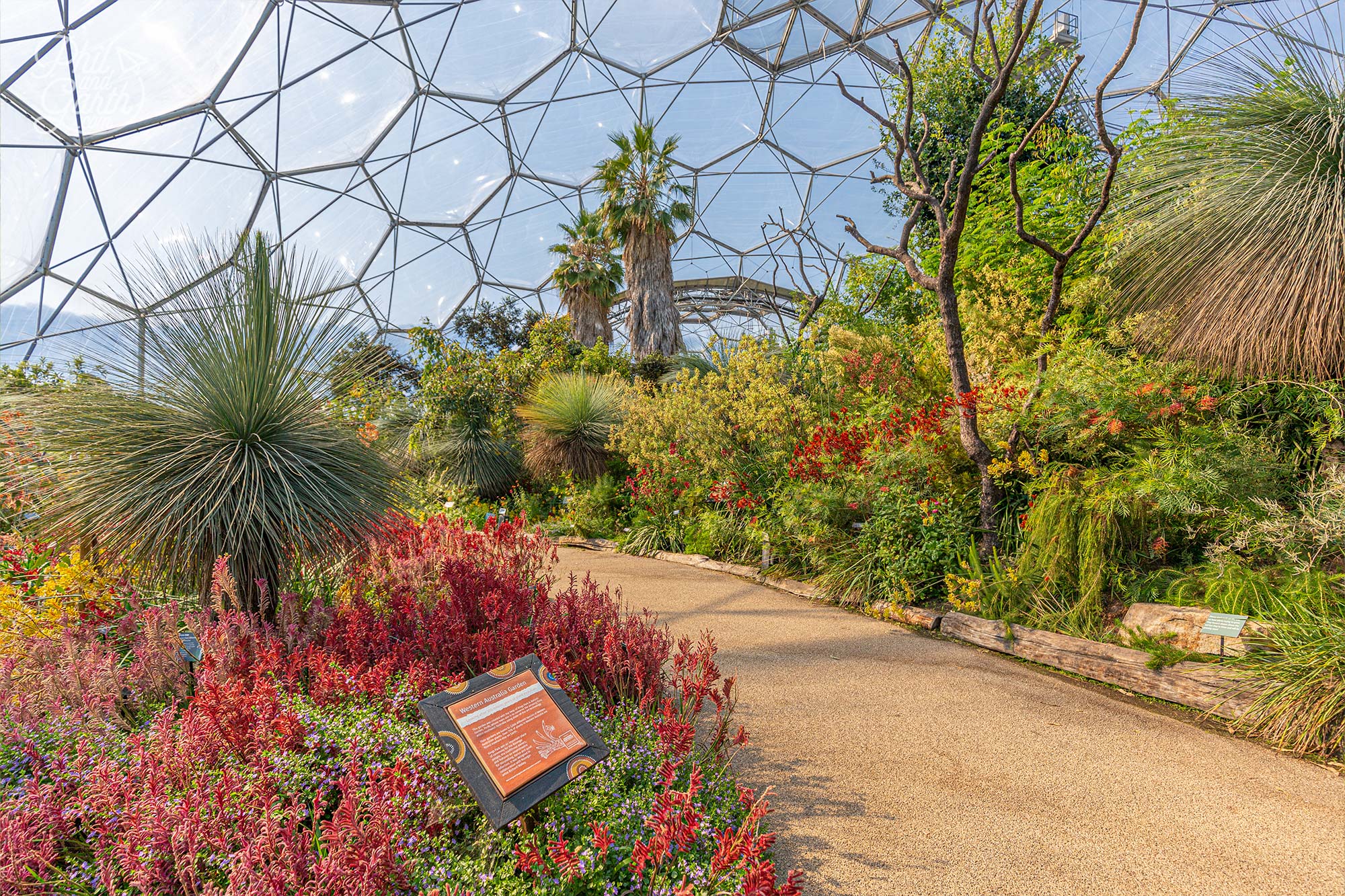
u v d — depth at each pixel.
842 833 2.46
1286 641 3.40
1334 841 2.40
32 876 1.70
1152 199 5.00
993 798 2.72
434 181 20.36
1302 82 4.59
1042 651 4.43
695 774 1.87
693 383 9.42
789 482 7.50
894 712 3.61
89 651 2.84
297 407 3.81
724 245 27.92
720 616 5.68
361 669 2.80
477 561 4.73
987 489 5.54
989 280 7.16
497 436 14.09
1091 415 4.91
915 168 5.77
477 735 1.98
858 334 8.23
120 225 14.71
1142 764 3.02
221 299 3.69
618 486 11.79
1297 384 4.39
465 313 24.95
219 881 1.73
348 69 15.53
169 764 2.09
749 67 19.83
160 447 3.42
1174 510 4.24
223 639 2.87
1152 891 2.14
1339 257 3.98
